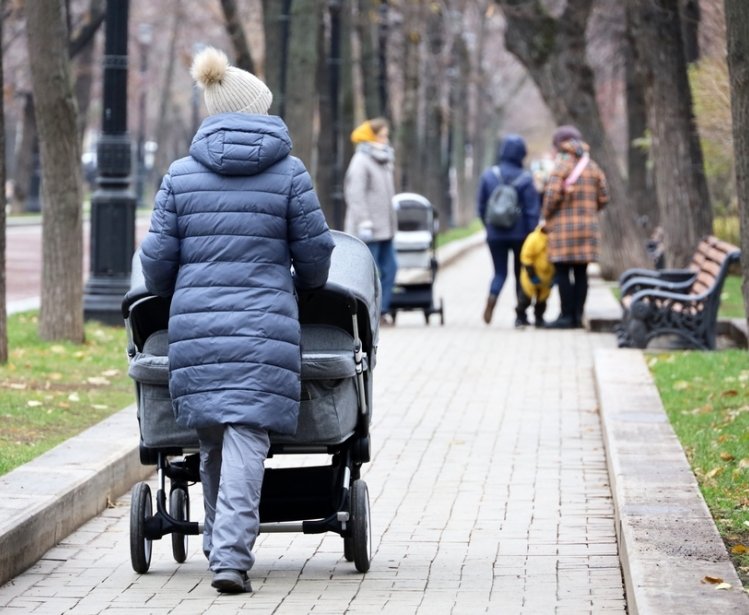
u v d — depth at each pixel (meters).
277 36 58.06
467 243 103.75
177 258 16.25
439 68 111.25
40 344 35.62
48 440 23.11
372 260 17.61
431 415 28.88
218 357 15.71
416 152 103.44
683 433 23.81
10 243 91.44
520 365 36.16
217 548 15.77
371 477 23.09
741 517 17.83
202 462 16.69
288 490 17.19
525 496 21.59
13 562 17.14
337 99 74.62
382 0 83.00
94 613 15.49
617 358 33.59
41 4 35.06
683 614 12.94
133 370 16.36
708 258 38.97
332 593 16.28
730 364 32.34
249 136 16.17
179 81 181.25
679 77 47.91
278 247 16.11
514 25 58.84
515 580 16.81
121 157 41.56
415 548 18.56
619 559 17.64
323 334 16.91
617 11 79.94
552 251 43.66
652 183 83.62
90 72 109.81
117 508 20.98
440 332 44.25
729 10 19.80
